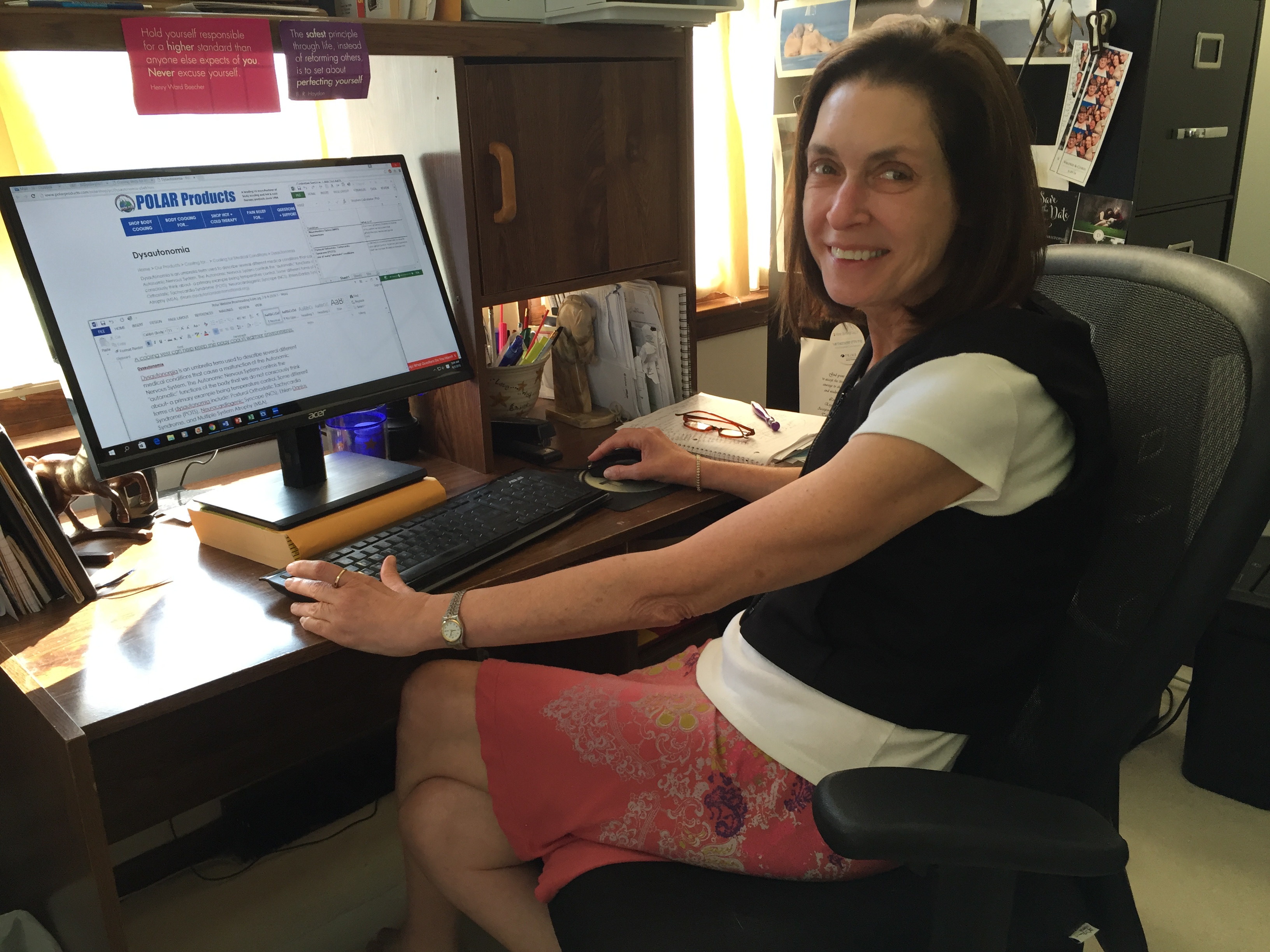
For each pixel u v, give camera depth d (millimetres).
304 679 1596
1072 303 1019
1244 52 1800
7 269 1366
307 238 1263
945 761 952
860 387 971
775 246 1970
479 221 1377
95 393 1087
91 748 1351
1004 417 827
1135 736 827
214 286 1180
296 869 1695
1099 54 1573
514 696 1051
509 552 1182
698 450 1478
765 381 2473
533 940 1078
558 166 1441
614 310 1666
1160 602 778
